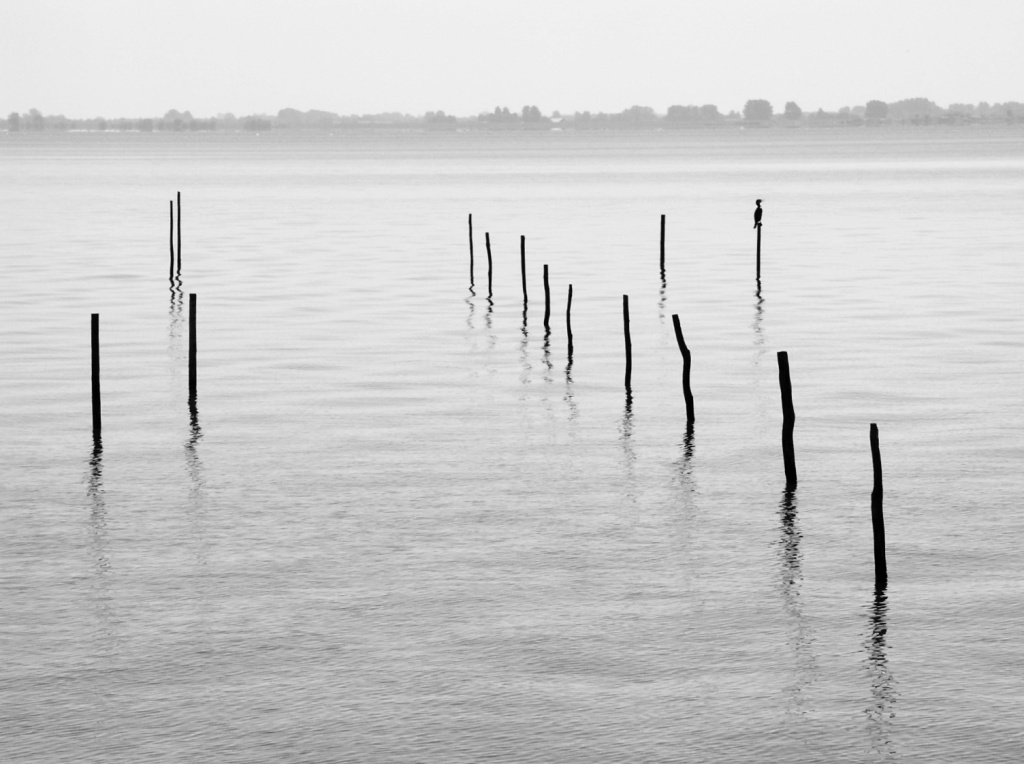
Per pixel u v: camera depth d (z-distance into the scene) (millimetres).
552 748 18359
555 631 22281
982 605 23188
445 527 27906
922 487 30312
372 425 36812
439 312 56969
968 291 61031
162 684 20344
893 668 20719
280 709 19500
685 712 19359
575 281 66875
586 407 38969
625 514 28734
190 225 101875
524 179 179875
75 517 28578
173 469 32312
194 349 39469
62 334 50594
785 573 25016
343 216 112000
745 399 39688
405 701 19734
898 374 42719
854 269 70625
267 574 25094
